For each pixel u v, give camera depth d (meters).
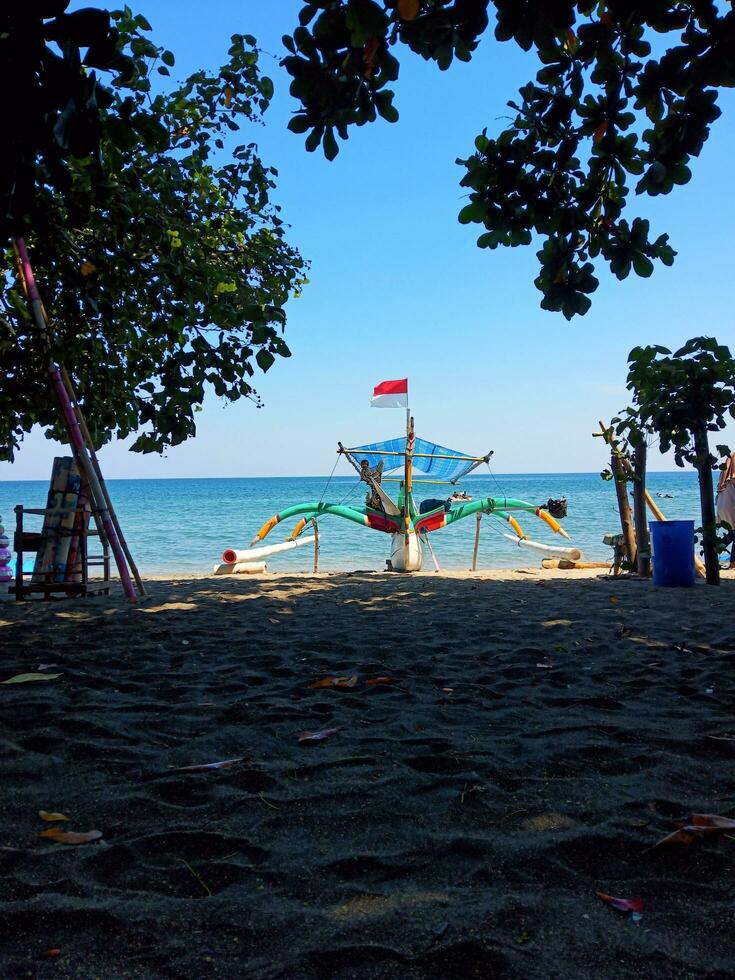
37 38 2.08
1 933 1.87
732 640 6.02
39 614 7.87
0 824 2.54
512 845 2.34
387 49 2.82
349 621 7.30
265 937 1.85
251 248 6.66
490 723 3.76
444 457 15.89
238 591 10.33
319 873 2.19
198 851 2.34
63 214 5.13
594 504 57.38
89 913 1.95
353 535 30.78
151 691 4.43
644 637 6.24
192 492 109.88
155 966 1.74
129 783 2.93
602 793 2.79
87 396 7.05
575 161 3.41
